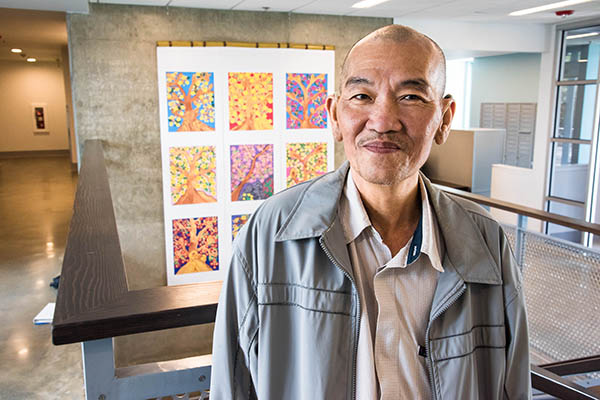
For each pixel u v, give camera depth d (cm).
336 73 608
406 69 77
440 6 548
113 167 542
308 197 87
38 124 1512
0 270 512
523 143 965
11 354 363
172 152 556
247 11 560
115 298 95
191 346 597
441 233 89
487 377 90
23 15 621
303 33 586
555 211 712
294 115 597
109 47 518
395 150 79
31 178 1065
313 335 81
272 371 85
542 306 296
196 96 554
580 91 669
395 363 84
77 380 336
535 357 302
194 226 582
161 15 530
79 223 161
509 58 986
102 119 529
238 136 578
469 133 727
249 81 571
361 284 84
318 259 84
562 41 692
